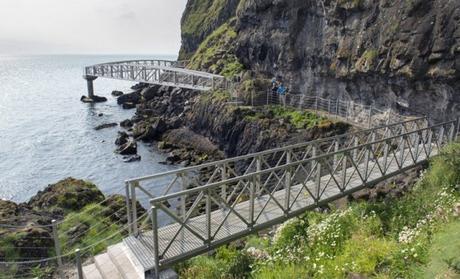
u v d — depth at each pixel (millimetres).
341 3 23594
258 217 8898
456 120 15375
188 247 7793
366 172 11508
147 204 20188
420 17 18297
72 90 78750
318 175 10102
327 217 10070
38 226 10711
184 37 65125
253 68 35125
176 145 32406
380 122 21781
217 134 29812
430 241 6727
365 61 21594
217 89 33562
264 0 30922
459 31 16203
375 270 6430
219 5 59625
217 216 9508
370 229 8719
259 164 10805
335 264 6977
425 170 12297
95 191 14781
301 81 28906
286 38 29500
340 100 25422
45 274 8867
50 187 15852
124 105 51625
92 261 9141
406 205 10008
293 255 8008
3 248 9414
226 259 9422
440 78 17250
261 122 26125
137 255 7434
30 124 42625
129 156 29938
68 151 32031
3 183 25109
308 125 24312
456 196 9172
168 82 41281
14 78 114312
